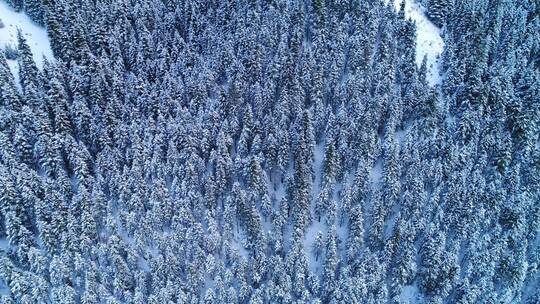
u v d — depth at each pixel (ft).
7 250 245.45
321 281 242.17
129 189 252.62
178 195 252.62
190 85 299.17
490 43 337.72
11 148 265.34
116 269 226.17
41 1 346.74
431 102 291.79
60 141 269.64
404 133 298.97
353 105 291.79
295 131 280.51
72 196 259.39
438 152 276.82
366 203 267.80
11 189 242.58
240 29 328.49
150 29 345.72
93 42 330.54
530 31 350.43
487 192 261.85
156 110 292.61
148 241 248.11
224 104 292.61
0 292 236.63
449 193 256.52
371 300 224.74
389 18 352.90
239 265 232.73
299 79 305.12
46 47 353.92
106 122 280.72
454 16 364.58
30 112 278.26
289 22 342.64
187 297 226.99
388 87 301.43
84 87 301.43
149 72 315.78
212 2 356.79
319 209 261.03
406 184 263.90
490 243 250.37
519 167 271.08
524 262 239.91
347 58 326.44
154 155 262.67
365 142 270.67
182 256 240.94
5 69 301.02
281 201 252.83
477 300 236.84
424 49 355.56
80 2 350.64
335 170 266.16
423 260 245.04
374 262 232.53
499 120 287.89
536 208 258.37
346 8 352.28
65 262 230.27
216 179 259.60
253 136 282.15
